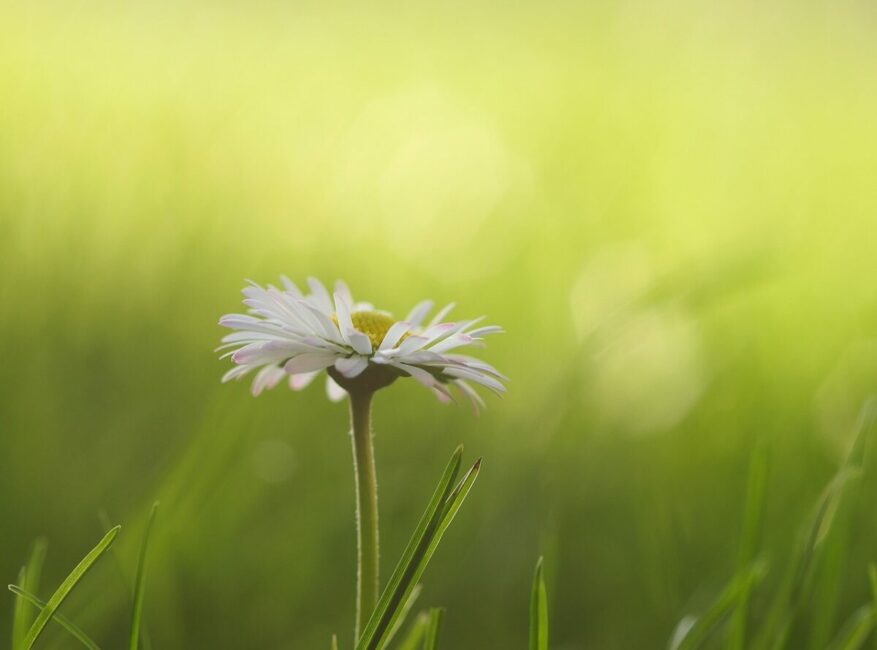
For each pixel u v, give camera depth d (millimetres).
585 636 310
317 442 348
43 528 314
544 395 347
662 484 335
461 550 324
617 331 355
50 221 396
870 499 323
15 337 349
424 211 578
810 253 514
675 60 907
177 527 301
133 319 397
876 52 974
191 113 563
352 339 247
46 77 522
